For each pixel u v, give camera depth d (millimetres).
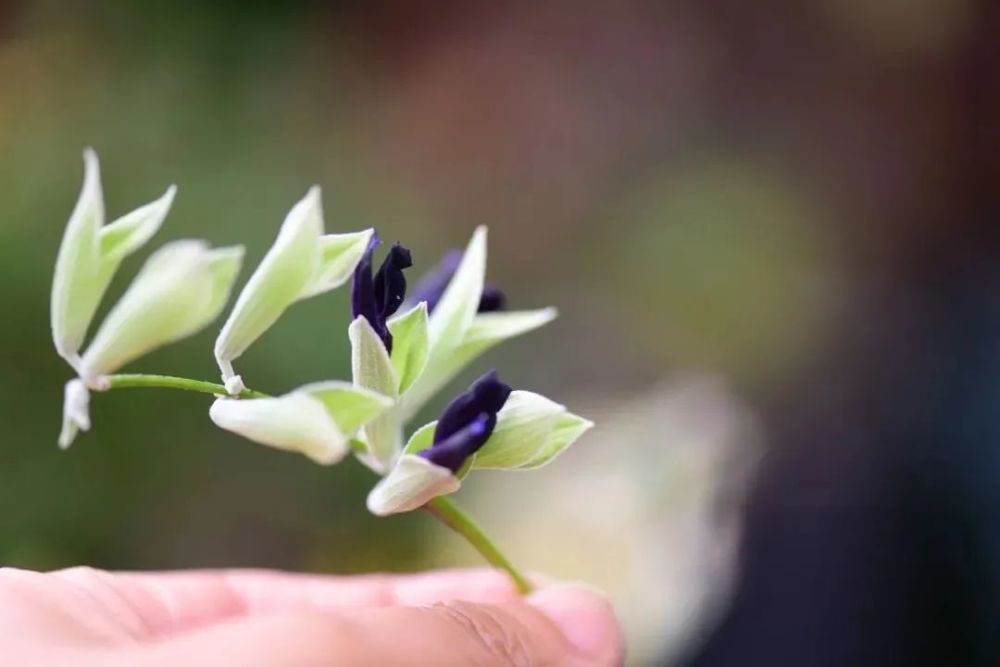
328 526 387
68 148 432
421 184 526
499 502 384
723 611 371
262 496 382
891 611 391
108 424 363
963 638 382
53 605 186
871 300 497
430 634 185
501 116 561
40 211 404
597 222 534
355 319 188
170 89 478
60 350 190
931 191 542
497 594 233
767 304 496
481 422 188
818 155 554
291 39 531
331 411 182
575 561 358
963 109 558
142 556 363
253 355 383
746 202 532
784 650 368
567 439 197
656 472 382
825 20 577
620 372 469
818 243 521
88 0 489
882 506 413
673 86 572
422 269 491
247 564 372
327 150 509
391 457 202
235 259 191
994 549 389
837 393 461
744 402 445
